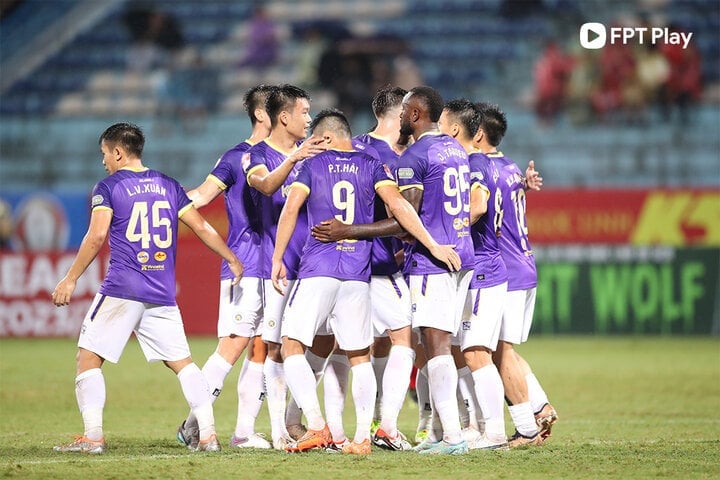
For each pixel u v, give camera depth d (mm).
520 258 28797
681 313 65625
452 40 94938
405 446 26703
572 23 93750
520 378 28500
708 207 65000
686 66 86188
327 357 28203
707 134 85500
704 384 46531
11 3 98812
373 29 96750
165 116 92062
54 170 89625
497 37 94562
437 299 25469
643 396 42906
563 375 49688
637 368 52250
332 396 26719
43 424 34125
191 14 100688
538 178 29688
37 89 96438
